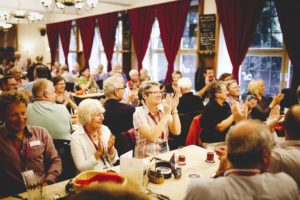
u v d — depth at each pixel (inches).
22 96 81.2
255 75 234.7
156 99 101.1
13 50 512.4
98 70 331.3
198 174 80.3
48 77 205.2
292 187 47.4
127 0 309.9
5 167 79.7
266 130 48.0
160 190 70.4
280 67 218.4
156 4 279.6
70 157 92.4
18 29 519.8
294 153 60.9
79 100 253.3
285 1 183.8
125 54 337.1
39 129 87.5
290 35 184.9
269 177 47.3
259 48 228.5
